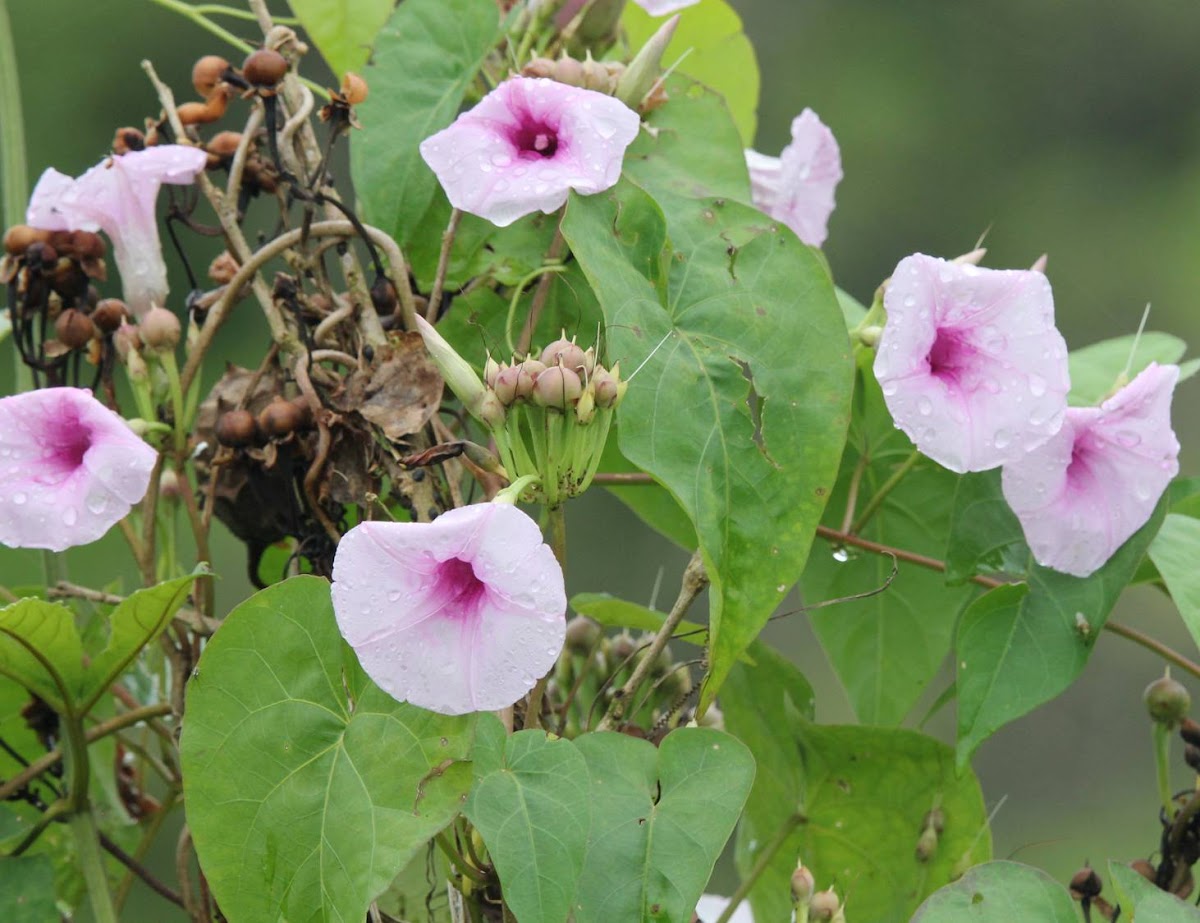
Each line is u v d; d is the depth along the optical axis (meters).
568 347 1.69
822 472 1.71
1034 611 1.77
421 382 1.74
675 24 1.76
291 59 1.78
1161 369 1.76
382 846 1.66
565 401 1.68
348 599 1.65
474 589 1.66
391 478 1.75
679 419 1.71
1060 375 1.73
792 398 1.72
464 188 1.72
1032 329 1.73
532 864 1.66
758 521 1.71
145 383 1.75
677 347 1.72
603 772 1.69
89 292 1.78
